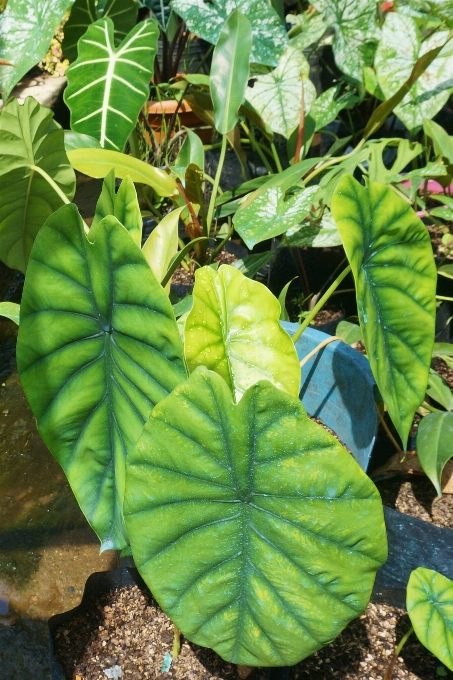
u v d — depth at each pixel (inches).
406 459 45.6
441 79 54.9
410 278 31.0
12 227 50.8
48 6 63.0
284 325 47.6
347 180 27.2
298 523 26.0
